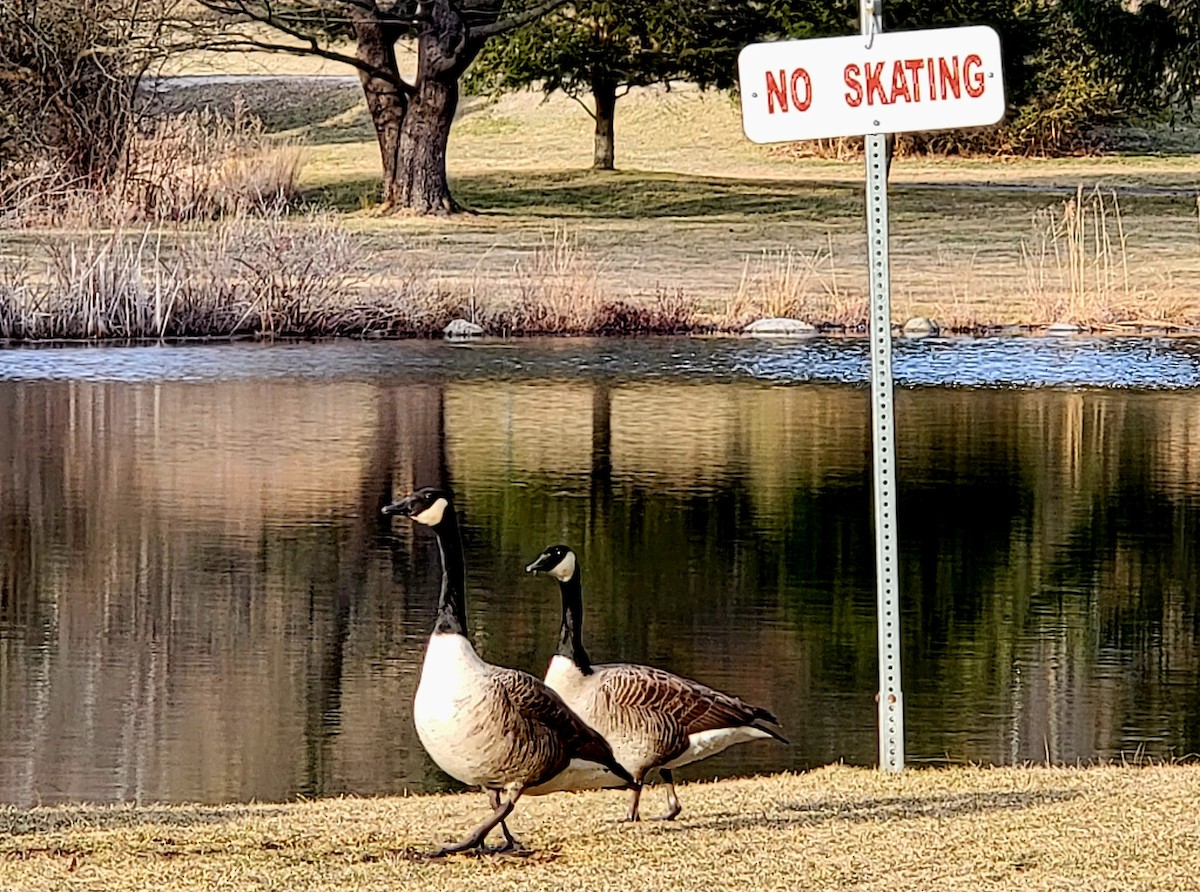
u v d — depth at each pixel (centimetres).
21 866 752
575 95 6231
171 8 4647
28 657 1485
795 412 2703
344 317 3406
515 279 3791
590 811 895
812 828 806
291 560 1839
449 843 792
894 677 1006
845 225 4706
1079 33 5803
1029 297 3766
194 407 2706
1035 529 1989
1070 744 1230
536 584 1742
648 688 858
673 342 3394
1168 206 4975
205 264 3419
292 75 6769
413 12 5019
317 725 1293
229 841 802
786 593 1711
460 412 2691
